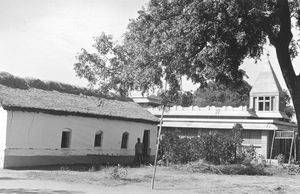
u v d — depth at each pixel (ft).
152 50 48.26
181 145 105.29
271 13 47.75
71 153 91.76
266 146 137.28
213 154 103.04
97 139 100.17
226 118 151.64
